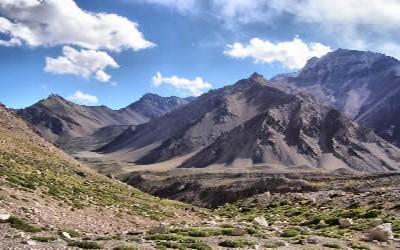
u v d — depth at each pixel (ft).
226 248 142.10
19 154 357.82
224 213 398.42
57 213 189.37
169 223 236.84
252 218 313.32
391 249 173.58
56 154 479.00
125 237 154.81
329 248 160.45
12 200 184.44
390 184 484.33
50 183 262.67
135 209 265.54
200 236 171.01
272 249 145.69
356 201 335.26
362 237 192.85
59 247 115.34
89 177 402.52
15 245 111.65
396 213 265.13
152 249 125.29
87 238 147.23
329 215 294.66
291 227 223.51
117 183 475.72
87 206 226.17
